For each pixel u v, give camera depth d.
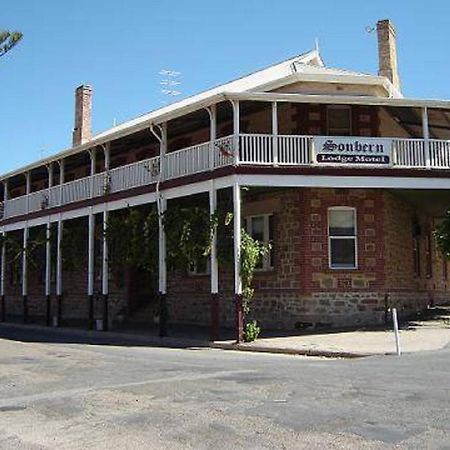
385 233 20.95
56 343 19.39
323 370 11.52
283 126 21.31
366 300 20.44
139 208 23.12
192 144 24.66
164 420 7.66
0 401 9.39
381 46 26.98
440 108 19.92
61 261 26.03
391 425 6.95
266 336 18.44
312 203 20.58
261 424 7.24
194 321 24.22
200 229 18.78
